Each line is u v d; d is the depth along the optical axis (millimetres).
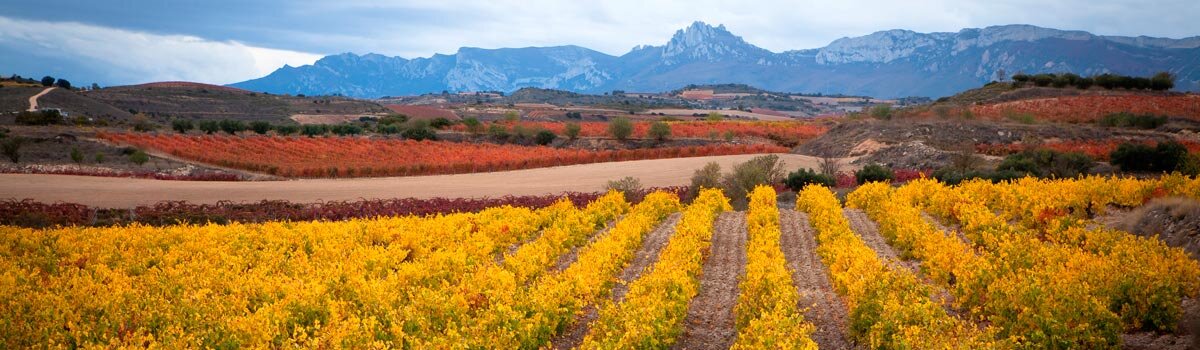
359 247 21031
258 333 12039
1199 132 63375
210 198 40125
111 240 22906
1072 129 63938
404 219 27984
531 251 19797
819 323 14820
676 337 14156
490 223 25984
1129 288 12859
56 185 43375
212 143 68750
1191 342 11719
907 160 55344
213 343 11836
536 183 49562
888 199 30812
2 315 13352
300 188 46031
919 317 11766
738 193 42031
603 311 13117
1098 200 24844
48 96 131000
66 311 13477
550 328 13828
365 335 11852
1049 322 11500
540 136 80938
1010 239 20062
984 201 28484
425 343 11547
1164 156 43250
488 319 12836
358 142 73625
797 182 44875
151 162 58250
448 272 18094
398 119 106625
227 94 185125
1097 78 108812
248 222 32250
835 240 20594
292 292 14344
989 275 13984
